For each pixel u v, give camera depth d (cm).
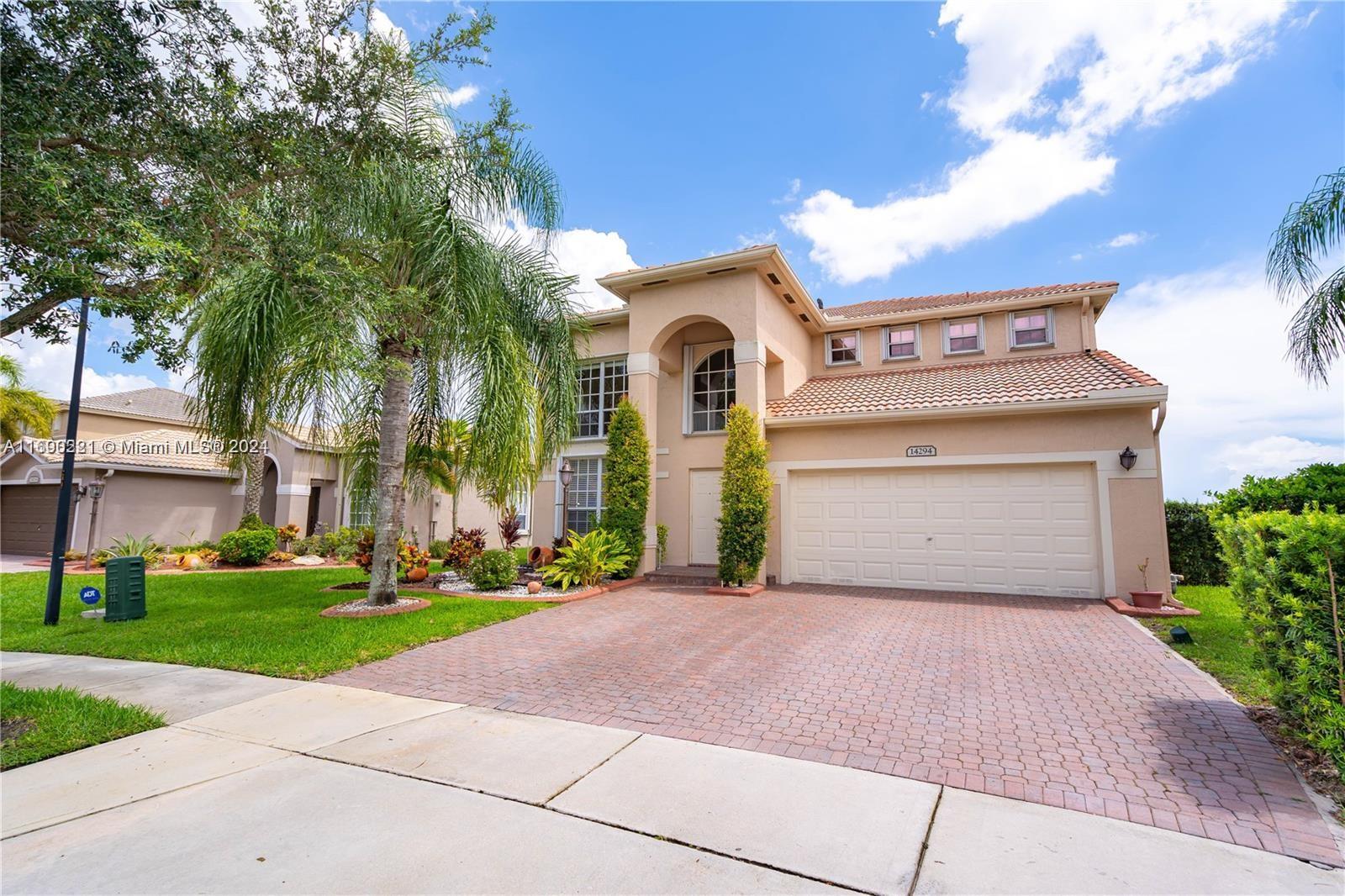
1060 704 556
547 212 1041
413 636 804
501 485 1006
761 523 1234
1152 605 991
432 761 434
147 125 520
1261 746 458
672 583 1336
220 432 880
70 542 1877
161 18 511
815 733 490
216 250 543
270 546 1733
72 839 327
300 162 590
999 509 1208
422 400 1180
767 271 1366
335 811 357
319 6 600
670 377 1627
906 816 352
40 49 453
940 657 721
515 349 998
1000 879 289
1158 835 332
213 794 380
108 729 490
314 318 670
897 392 1391
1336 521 419
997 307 1538
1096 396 1105
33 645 801
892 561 1284
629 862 304
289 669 673
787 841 324
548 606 1058
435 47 702
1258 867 302
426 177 870
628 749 456
